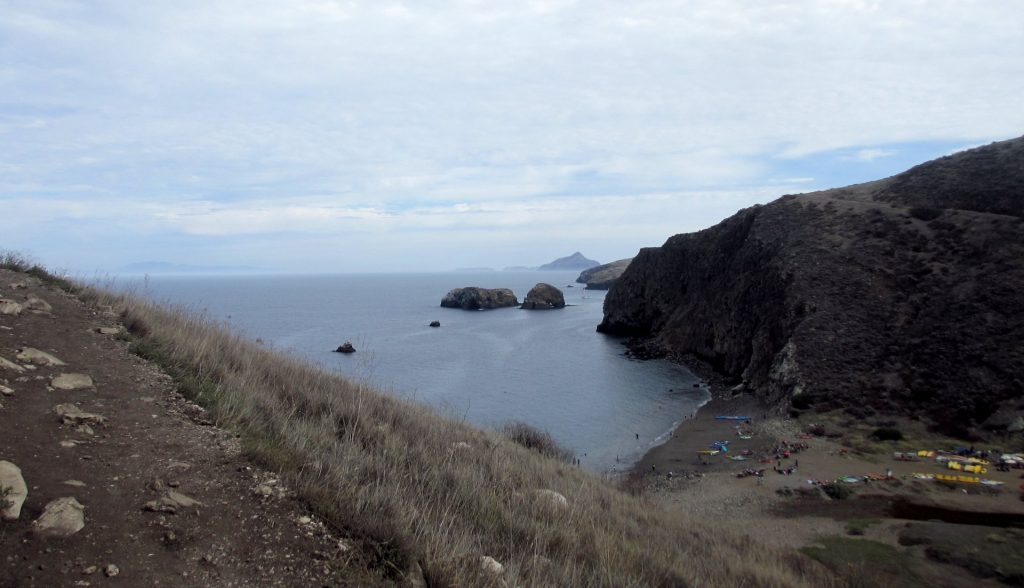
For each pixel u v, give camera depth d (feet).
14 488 12.23
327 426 24.30
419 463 23.73
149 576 11.00
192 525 13.01
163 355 25.41
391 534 14.71
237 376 26.58
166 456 16.10
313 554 13.16
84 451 15.26
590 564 20.29
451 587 13.78
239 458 17.02
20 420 16.06
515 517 21.86
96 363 22.58
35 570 10.37
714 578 24.81
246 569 11.98
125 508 13.04
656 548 26.30
